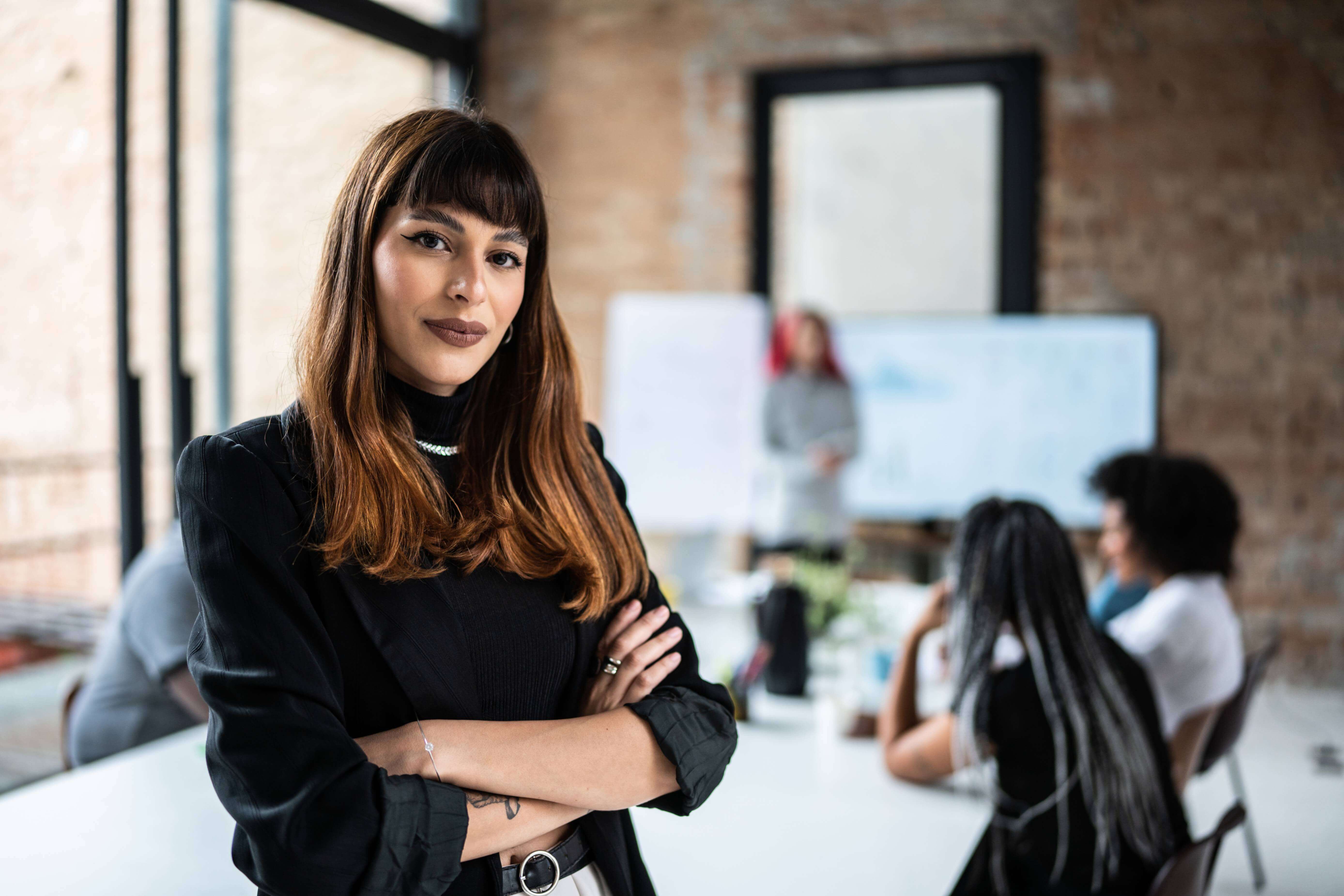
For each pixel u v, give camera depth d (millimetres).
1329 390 4309
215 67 4688
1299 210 4297
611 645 1090
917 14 4672
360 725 940
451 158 935
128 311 2961
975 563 1725
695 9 4949
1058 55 4516
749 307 4957
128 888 1367
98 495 3309
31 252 3197
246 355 4781
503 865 982
